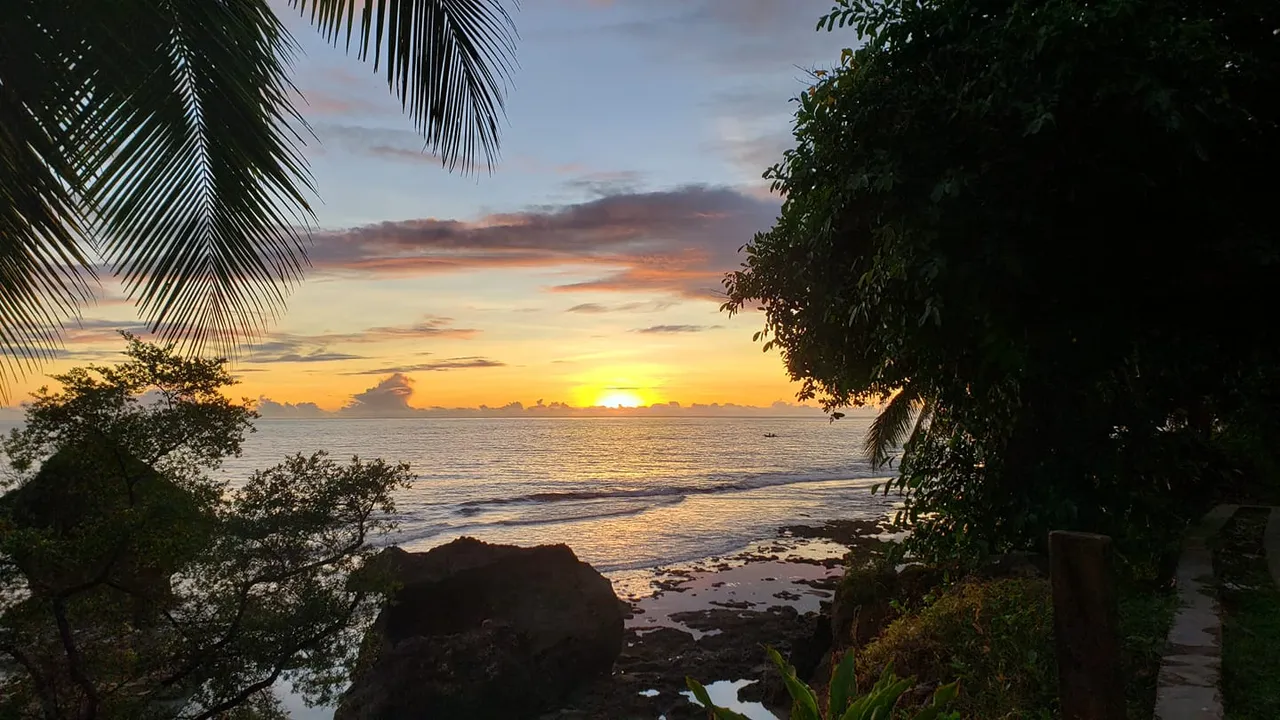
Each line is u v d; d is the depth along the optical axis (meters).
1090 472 6.00
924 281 5.40
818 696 6.88
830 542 32.94
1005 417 6.21
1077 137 5.06
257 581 8.89
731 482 63.84
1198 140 4.88
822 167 6.20
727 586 23.50
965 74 5.38
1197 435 6.70
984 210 5.22
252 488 9.19
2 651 7.54
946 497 6.99
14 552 7.21
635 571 26.34
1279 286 5.47
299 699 13.15
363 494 9.48
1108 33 4.78
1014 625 4.57
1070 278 5.60
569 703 13.32
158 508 8.20
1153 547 6.17
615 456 99.25
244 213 4.25
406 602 14.29
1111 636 2.91
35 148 3.81
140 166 4.01
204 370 8.91
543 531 36.81
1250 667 4.08
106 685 7.90
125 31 3.79
